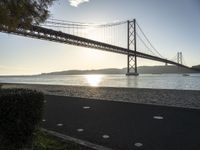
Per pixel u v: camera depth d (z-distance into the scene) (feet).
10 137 13.93
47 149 15.30
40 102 15.07
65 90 63.57
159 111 26.27
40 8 21.21
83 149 15.55
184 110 26.48
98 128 20.59
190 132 18.60
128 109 28.12
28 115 14.48
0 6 18.42
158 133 18.60
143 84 140.05
